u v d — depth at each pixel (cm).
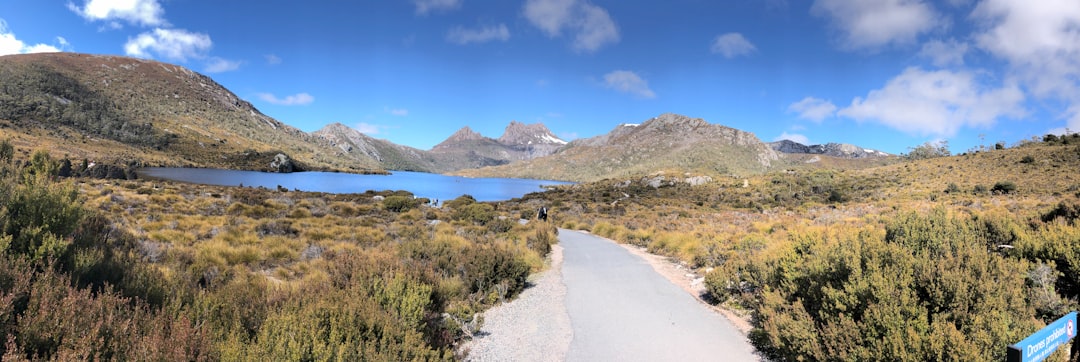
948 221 662
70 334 304
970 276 404
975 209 2144
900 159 12950
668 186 8544
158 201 2352
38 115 15775
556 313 742
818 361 420
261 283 660
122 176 6025
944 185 4516
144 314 398
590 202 5819
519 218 3481
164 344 316
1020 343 261
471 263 896
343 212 2602
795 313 500
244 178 9781
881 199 3997
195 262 893
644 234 1930
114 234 924
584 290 927
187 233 1303
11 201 542
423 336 504
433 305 620
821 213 2578
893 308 393
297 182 9356
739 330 634
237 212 2181
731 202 5275
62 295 365
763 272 741
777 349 526
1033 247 570
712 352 548
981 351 346
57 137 13875
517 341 597
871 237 543
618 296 867
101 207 1789
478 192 9769
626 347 570
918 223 624
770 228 1770
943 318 376
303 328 377
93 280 515
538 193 8644
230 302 464
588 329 649
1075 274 484
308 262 1077
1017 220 783
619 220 3180
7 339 293
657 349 562
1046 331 281
